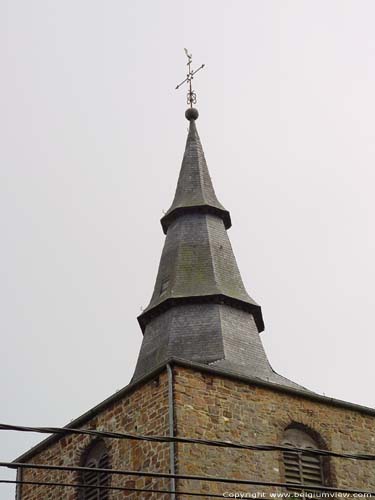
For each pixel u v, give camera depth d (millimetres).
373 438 28922
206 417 26016
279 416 27500
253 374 29344
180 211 34656
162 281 32781
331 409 28641
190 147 37344
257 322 32531
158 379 26656
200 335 30344
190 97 39094
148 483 25438
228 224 35312
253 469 25984
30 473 29906
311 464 27406
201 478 15859
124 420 27188
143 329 32406
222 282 32188
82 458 28156
